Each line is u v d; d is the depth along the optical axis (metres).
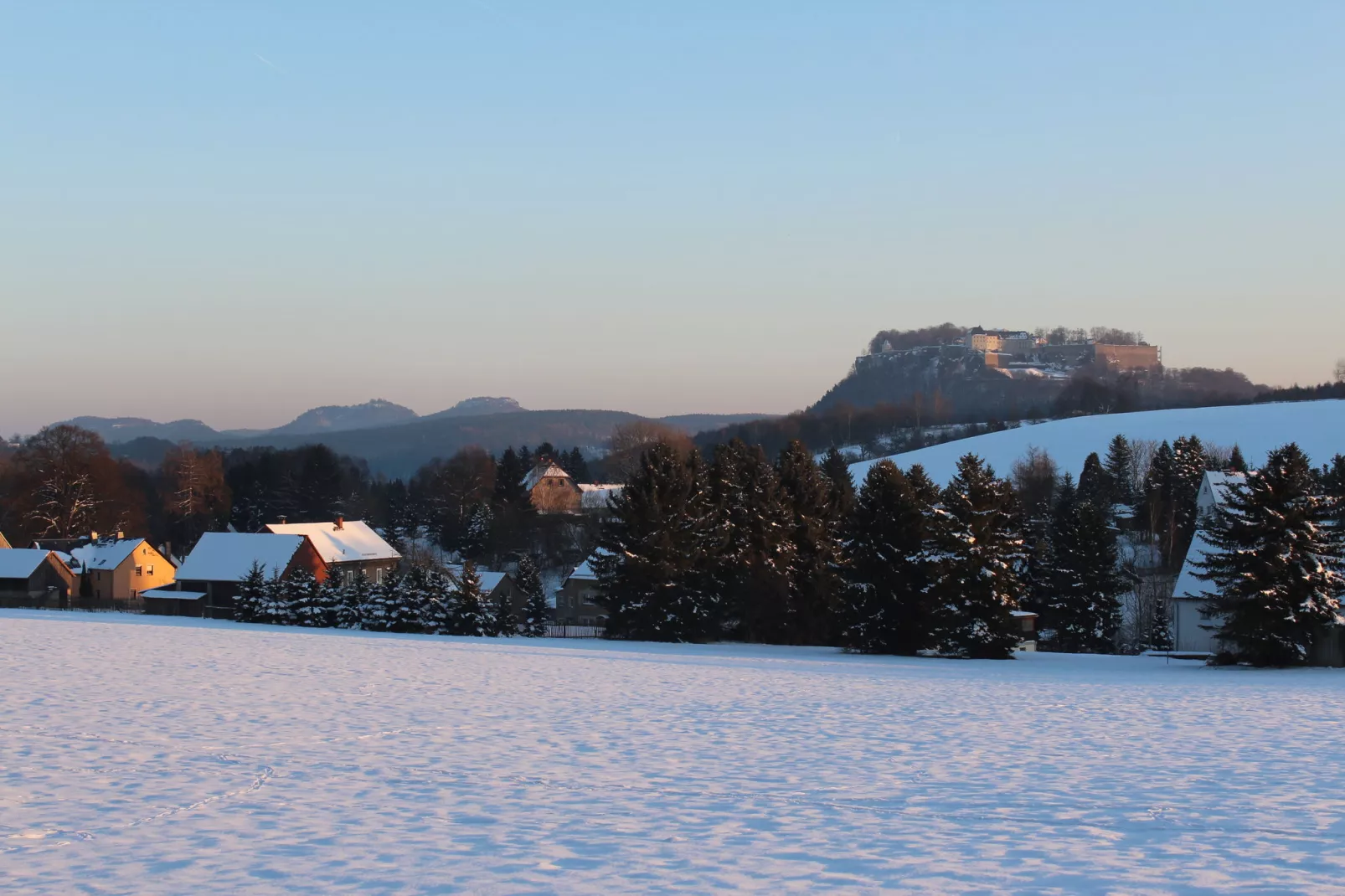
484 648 45.41
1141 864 10.79
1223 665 46.81
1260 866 10.70
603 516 107.06
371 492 171.75
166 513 138.38
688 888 9.86
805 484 68.19
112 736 18.28
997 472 134.75
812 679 35.38
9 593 91.50
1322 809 13.68
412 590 65.62
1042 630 73.75
